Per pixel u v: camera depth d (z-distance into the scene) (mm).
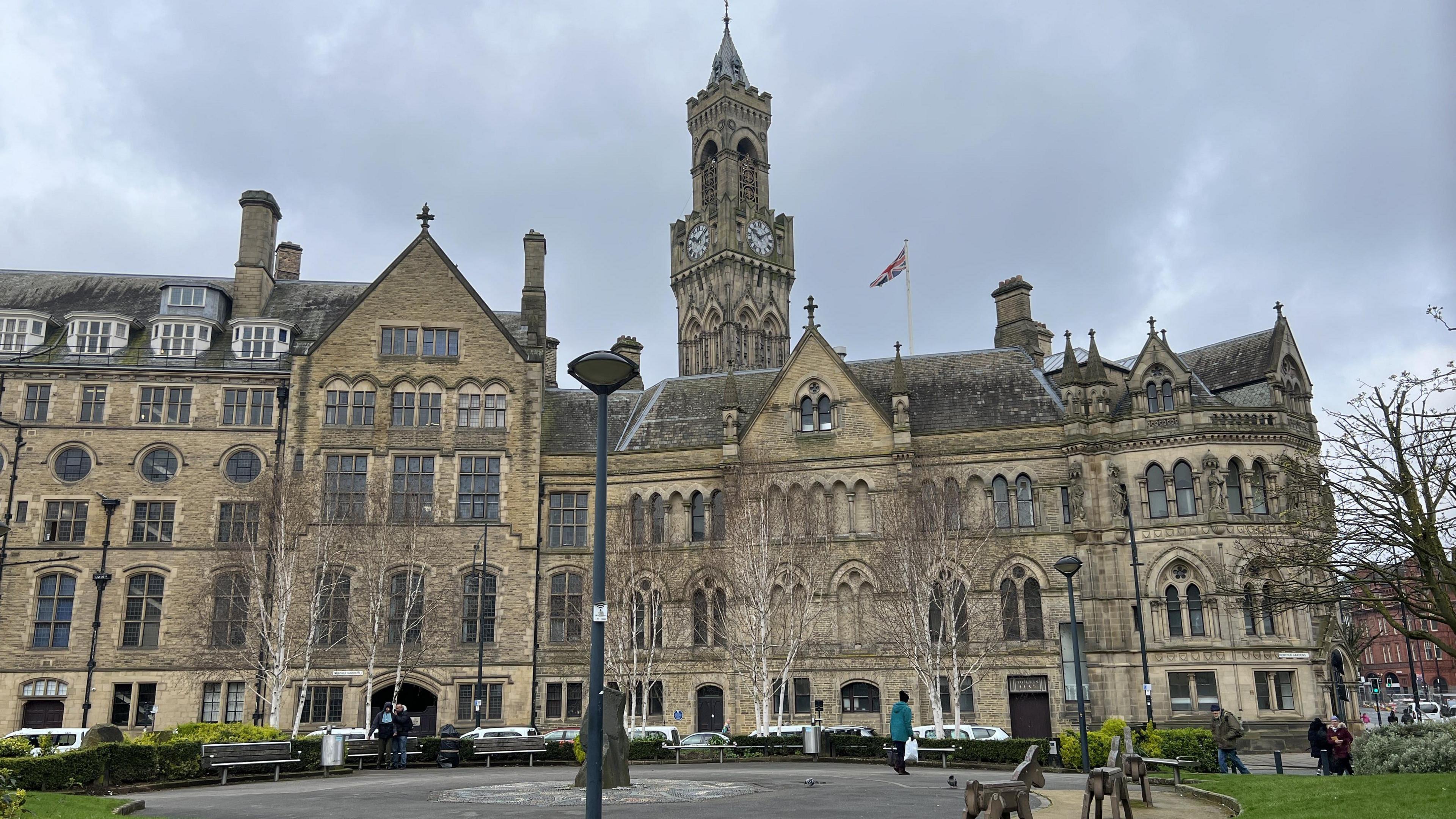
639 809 21828
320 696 56594
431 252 64062
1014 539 57406
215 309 64500
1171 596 54656
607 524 62625
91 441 59219
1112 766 19938
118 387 60156
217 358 62219
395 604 58469
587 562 61844
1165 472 55688
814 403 62125
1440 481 31609
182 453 59594
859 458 60250
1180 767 29484
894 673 57094
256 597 53469
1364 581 31812
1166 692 53375
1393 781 22734
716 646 59938
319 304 68000
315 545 55438
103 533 58125
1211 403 55719
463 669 58125
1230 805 22641
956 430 60281
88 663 56125
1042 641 55906
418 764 38469
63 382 59906
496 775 33156
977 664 53469
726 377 65062
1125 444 56688
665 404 67438
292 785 30438
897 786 27156
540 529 62312
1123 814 20719
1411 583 32156
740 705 58156
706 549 61188
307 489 57812
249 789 29047
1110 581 55406
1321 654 53000
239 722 56219
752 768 35844
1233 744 33469
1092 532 55812
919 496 56656
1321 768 33094
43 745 31734
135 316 65500
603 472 18859
